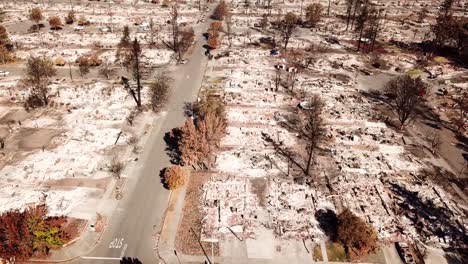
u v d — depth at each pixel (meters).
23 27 134.38
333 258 53.31
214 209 60.66
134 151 73.00
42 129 79.00
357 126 82.38
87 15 147.75
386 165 71.12
